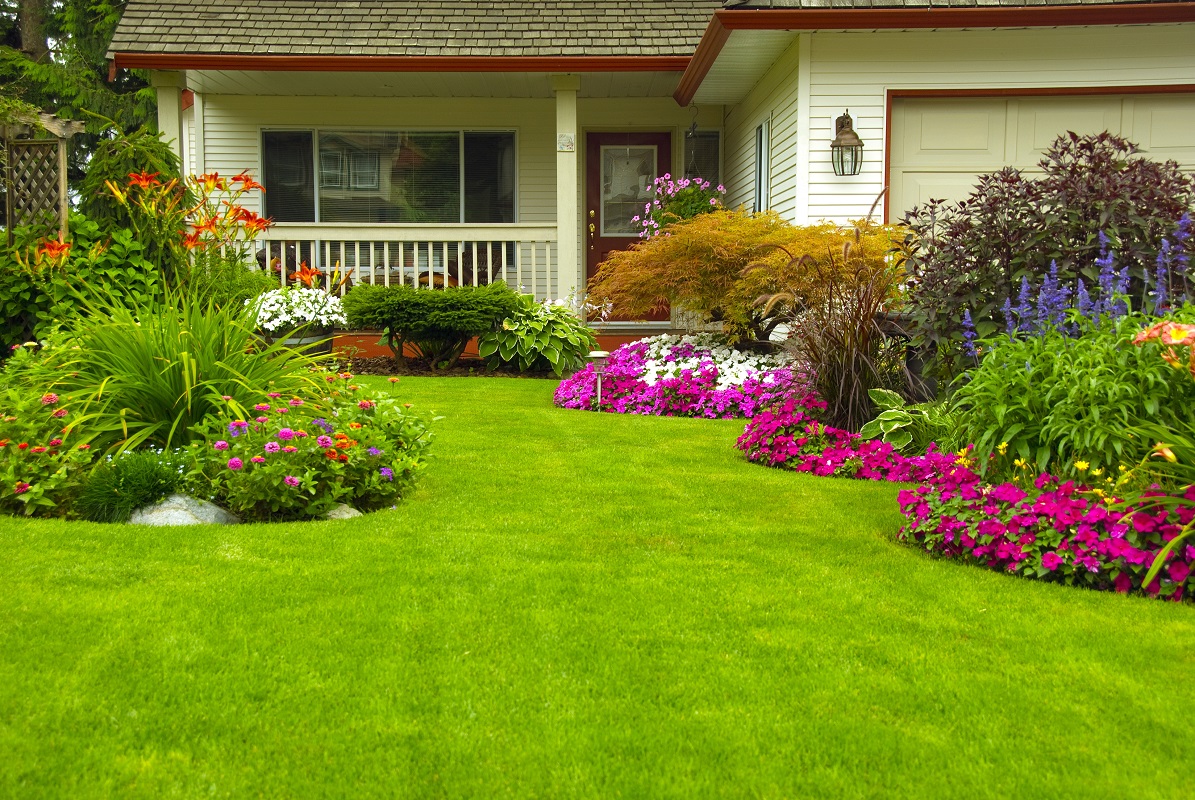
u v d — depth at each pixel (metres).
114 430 4.56
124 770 2.04
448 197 12.85
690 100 11.84
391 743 2.17
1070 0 9.09
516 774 2.05
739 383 7.54
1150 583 3.21
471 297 9.74
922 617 2.96
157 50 10.84
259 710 2.30
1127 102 9.57
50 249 7.05
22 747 2.11
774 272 7.36
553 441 6.05
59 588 3.05
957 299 5.66
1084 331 4.51
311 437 4.29
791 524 4.10
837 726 2.26
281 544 3.60
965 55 9.44
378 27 11.53
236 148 12.66
